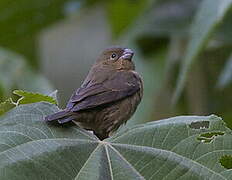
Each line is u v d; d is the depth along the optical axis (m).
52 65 17.55
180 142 7.23
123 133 7.41
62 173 7.02
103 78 9.90
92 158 7.20
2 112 7.60
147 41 14.14
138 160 7.18
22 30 16.02
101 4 15.87
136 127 7.43
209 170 7.08
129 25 15.03
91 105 9.25
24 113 7.43
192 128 7.28
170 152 7.19
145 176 7.09
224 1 9.78
